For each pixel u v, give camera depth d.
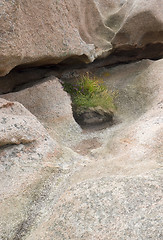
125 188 2.19
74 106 4.24
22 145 2.89
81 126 4.07
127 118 4.23
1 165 2.65
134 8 5.32
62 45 4.21
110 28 6.07
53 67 5.02
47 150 2.97
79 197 2.20
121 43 5.54
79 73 5.38
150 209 1.94
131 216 1.91
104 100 4.38
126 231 1.80
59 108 4.05
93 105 4.22
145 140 3.08
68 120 3.91
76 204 2.14
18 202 2.33
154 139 3.04
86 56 4.87
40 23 3.74
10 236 2.05
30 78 4.65
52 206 2.27
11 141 2.80
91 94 4.55
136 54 5.85
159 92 4.40
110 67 5.90
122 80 5.36
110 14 6.37
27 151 2.86
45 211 2.26
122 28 5.39
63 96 4.28
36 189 2.48
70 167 2.81
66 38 4.30
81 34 5.55
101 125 4.12
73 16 5.29
